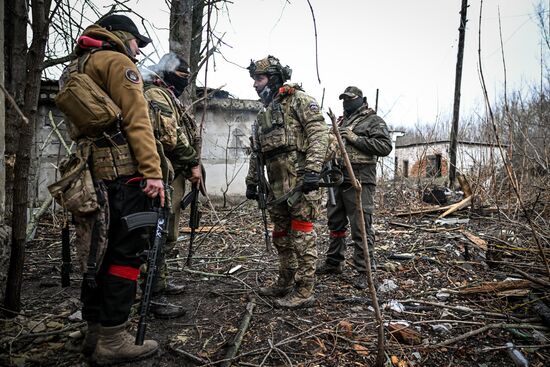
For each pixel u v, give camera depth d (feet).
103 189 5.47
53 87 22.52
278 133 8.10
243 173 27.81
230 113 27.43
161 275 8.11
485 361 6.36
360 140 9.93
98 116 5.32
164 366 6.05
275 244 8.80
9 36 12.58
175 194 8.25
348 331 7.09
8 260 7.91
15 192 7.36
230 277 10.28
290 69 8.70
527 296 8.42
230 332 7.11
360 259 10.08
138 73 5.69
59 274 10.48
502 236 13.23
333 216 10.57
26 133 7.32
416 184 28.30
